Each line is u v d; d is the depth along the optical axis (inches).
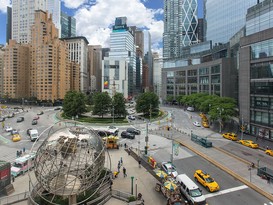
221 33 6663.4
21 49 6914.4
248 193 1256.8
